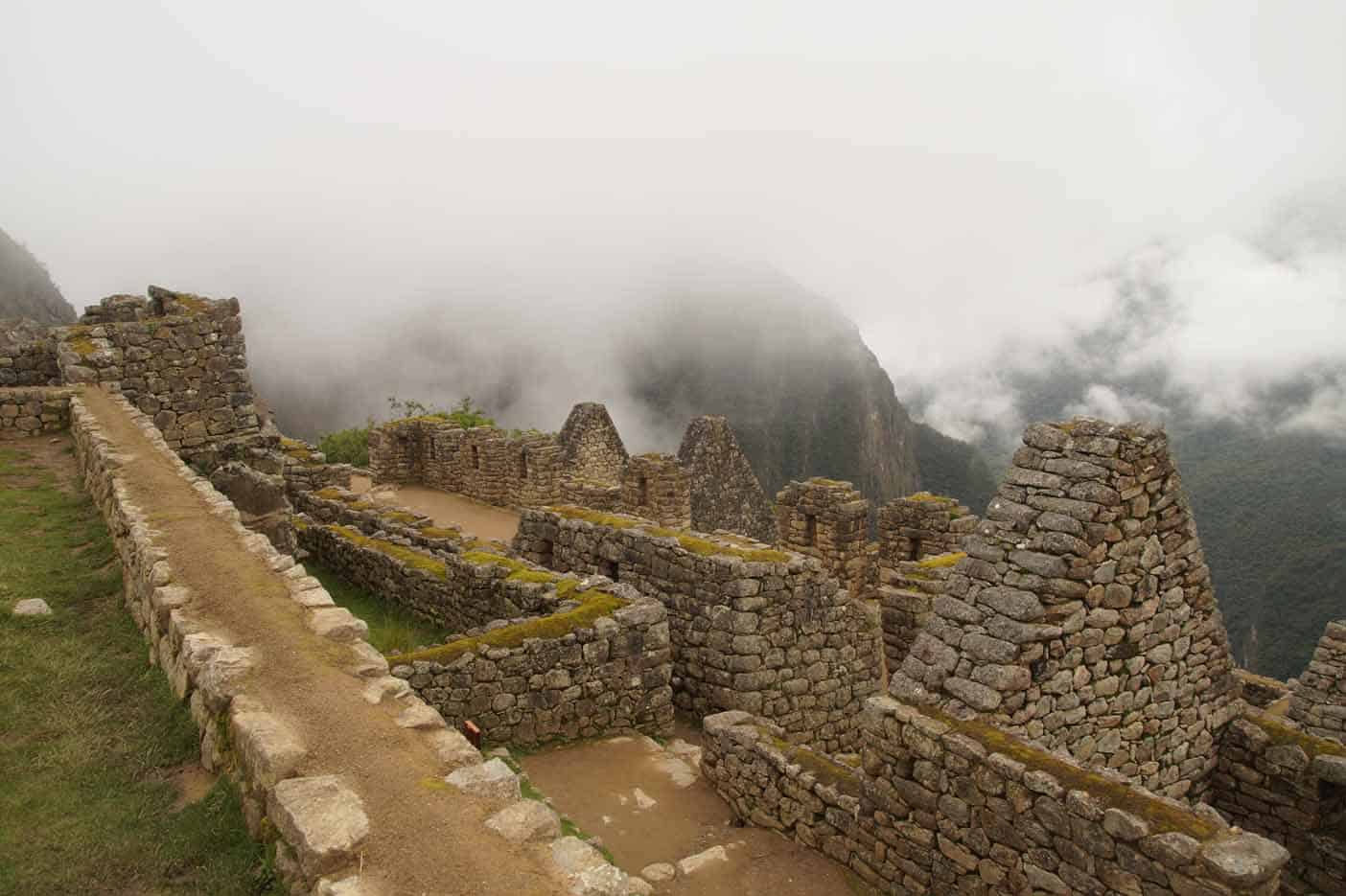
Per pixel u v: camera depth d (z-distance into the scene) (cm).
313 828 575
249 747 688
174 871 651
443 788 656
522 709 1345
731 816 1209
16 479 1689
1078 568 909
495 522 3341
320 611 943
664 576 1598
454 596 1748
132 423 1753
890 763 959
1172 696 1012
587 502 3266
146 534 1145
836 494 2258
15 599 1153
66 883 641
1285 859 695
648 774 1308
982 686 899
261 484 1898
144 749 820
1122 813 755
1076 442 941
